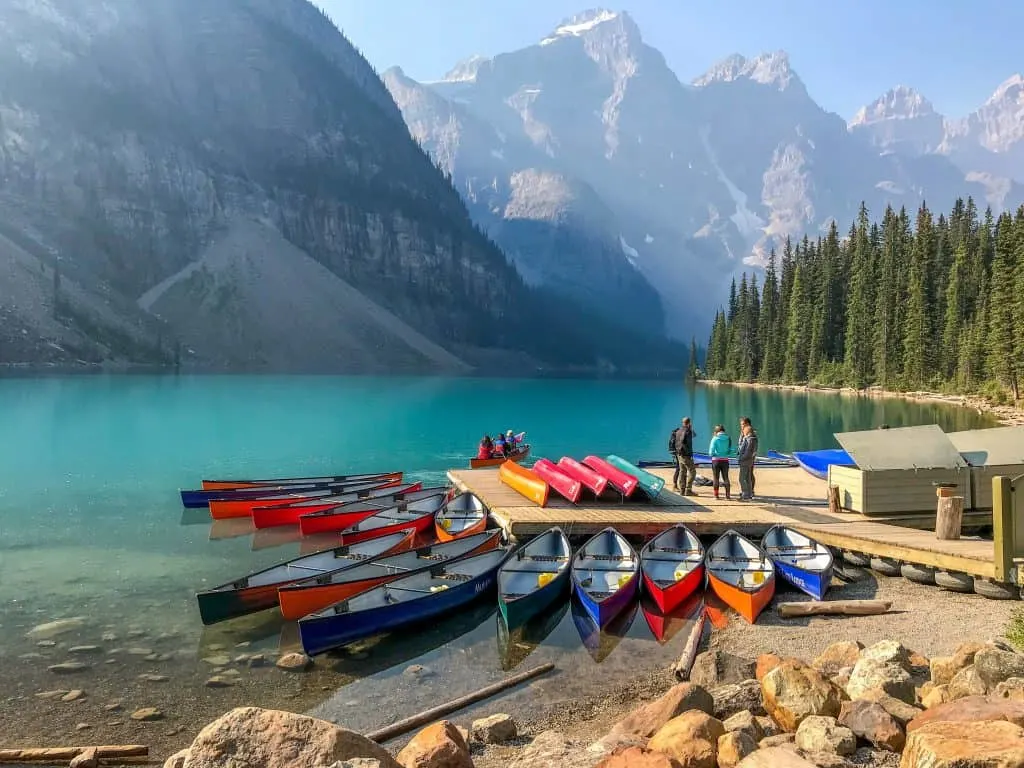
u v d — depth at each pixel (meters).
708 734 7.71
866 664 9.70
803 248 124.56
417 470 34.66
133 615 14.73
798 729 7.79
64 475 31.95
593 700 11.16
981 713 6.93
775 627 14.05
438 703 11.09
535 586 15.79
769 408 73.81
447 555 17.39
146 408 64.38
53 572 17.72
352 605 13.82
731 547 17.92
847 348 103.19
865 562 17.11
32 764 9.06
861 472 19.31
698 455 32.53
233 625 14.22
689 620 14.77
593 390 119.56
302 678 11.96
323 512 22.14
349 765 5.76
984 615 13.85
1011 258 72.31
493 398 91.44
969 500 19.14
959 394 81.00
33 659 12.38
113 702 10.85
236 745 6.15
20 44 196.25
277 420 57.16
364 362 188.12
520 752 8.92
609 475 22.22
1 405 63.62
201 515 24.58
